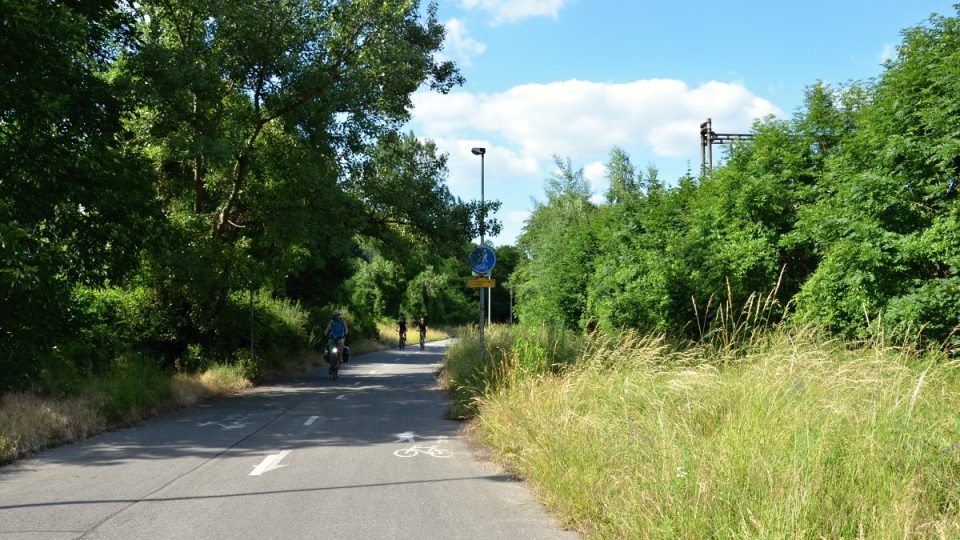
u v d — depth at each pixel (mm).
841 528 4340
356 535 5594
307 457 9211
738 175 16266
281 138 20312
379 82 20812
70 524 5906
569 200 46812
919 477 4746
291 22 19031
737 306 14883
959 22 10438
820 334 8617
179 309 20203
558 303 29469
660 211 20891
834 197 12523
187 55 16906
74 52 13727
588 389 9203
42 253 12539
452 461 8906
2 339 12562
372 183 23828
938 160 9867
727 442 5793
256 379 21531
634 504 5141
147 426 12367
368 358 36031
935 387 6684
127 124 17844
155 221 15250
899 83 10547
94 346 16547
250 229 21609
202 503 6656
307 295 38844
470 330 25766
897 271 10328
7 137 13367
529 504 6613
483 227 26250
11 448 9117
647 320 17641
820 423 5727
